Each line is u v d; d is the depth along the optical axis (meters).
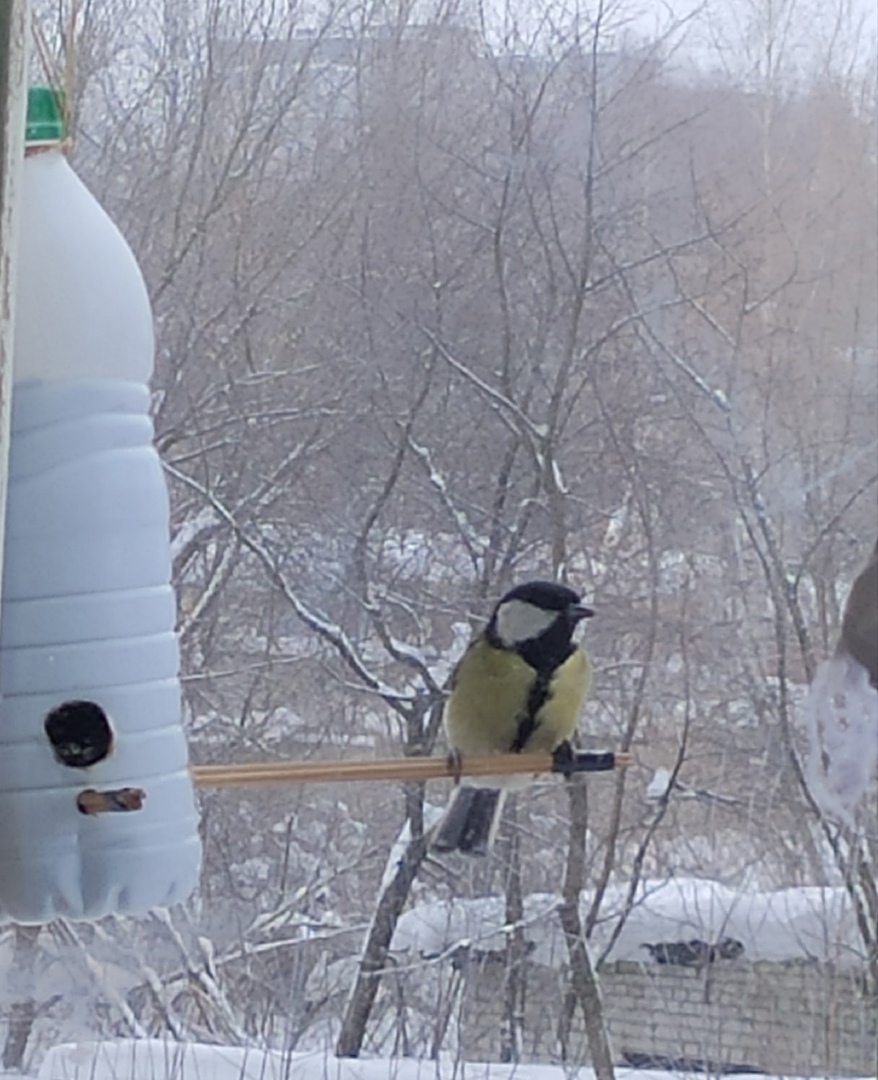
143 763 1.42
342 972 3.07
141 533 1.45
